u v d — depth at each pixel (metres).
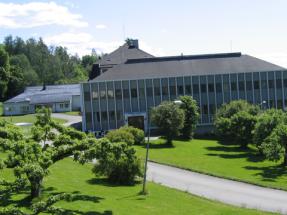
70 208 30.56
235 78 89.31
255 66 91.06
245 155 64.88
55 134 33.88
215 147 72.44
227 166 55.69
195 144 75.06
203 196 39.72
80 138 34.06
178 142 75.31
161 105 72.50
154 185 42.25
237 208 35.25
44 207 25.55
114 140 57.09
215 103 88.94
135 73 88.69
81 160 30.92
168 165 54.91
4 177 36.81
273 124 63.06
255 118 70.44
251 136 70.06
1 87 158.00
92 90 86.44
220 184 45.22
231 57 93.81
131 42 113.19
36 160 28.92
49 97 131.88
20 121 101.81
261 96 89.81
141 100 87.62
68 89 143.75
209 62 92.44
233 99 89.31
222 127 72.50
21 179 28.19
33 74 180.00
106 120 86.88
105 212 30.42
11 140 30.56
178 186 43.78
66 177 41.47
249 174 50.84
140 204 33.78
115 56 107.25
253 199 39.25
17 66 172.62
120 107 87.12
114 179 41.62
